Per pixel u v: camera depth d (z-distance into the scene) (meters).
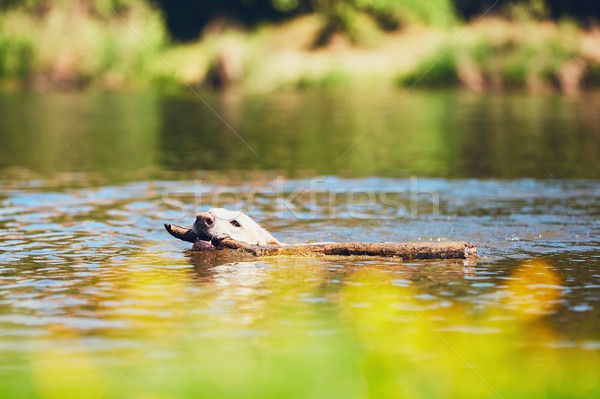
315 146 37.69
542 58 71.06
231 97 64.62
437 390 7.97
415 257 16.84
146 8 79.75
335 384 7.77
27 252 17.36
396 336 9.68
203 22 84.75
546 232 19.94
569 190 26.50
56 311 13.25
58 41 73.31
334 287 14.60
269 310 13.21
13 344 11.69
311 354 8.89
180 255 17.16
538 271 15.82
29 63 72.69
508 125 45.44
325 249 17.02
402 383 7.93
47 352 11.33
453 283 14.91
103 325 12.54
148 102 60.97
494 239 19.14
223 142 39.03
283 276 15.41
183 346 11.52
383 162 33.09
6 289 14.50
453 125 45.81
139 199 24.38
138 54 73.31
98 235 19.25
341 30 78.88
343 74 70.88
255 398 7.72
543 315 12.90
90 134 41.88
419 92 68.25
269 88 70.06
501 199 25.02
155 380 10.02
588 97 63.81
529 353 10.75
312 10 83.31
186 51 79.12
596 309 13.23
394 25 81.38
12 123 46.53
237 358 10.78
